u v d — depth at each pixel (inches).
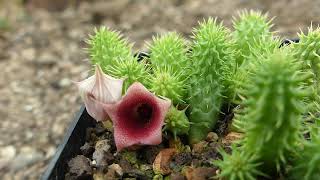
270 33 5.3
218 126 4.9
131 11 12.7
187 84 4.8
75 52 11.6
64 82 10.8
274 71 3.4
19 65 11.4
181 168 4.6
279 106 3.4
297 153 3.9
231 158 3.8
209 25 4.7
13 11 13.4
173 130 4.7
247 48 5.2
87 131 5.3
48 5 13.3
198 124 4.8
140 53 5.9
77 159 4.8
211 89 4.7
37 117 10.0
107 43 5.1
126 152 4.8
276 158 3.8
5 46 12.0
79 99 10.3
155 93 4.7
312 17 11.1
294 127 3.6
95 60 5.2
